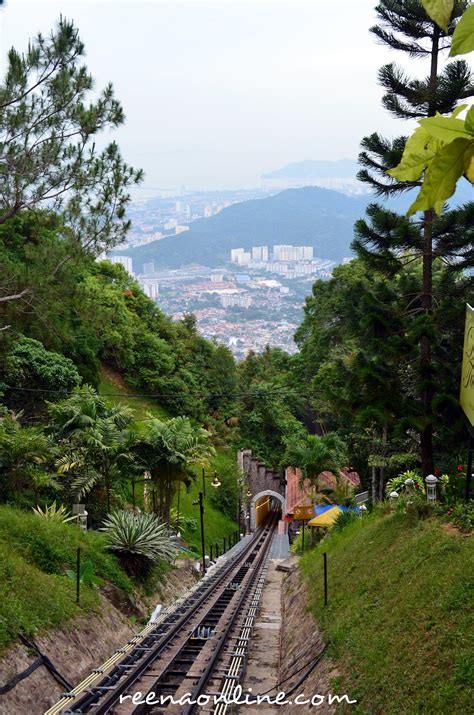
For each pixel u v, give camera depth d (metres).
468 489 12.91
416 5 15.66
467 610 8.50
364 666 9.23
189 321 65.94
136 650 13.28
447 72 14.70
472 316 12.21
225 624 15.70
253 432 56.12
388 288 17.86
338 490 31.83
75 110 14.87
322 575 15.77
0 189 15.03
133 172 16.11
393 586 11.11
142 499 31.81
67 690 10.75
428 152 1.45
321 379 37.62
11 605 11.47
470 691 6.82
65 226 16.34
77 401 24.09
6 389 26.12
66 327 17.64
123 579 17.09
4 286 15.85
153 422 25.97
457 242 16.58
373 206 17.20
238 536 41.12
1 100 14.30
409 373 17.64
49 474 22.42
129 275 61.00
